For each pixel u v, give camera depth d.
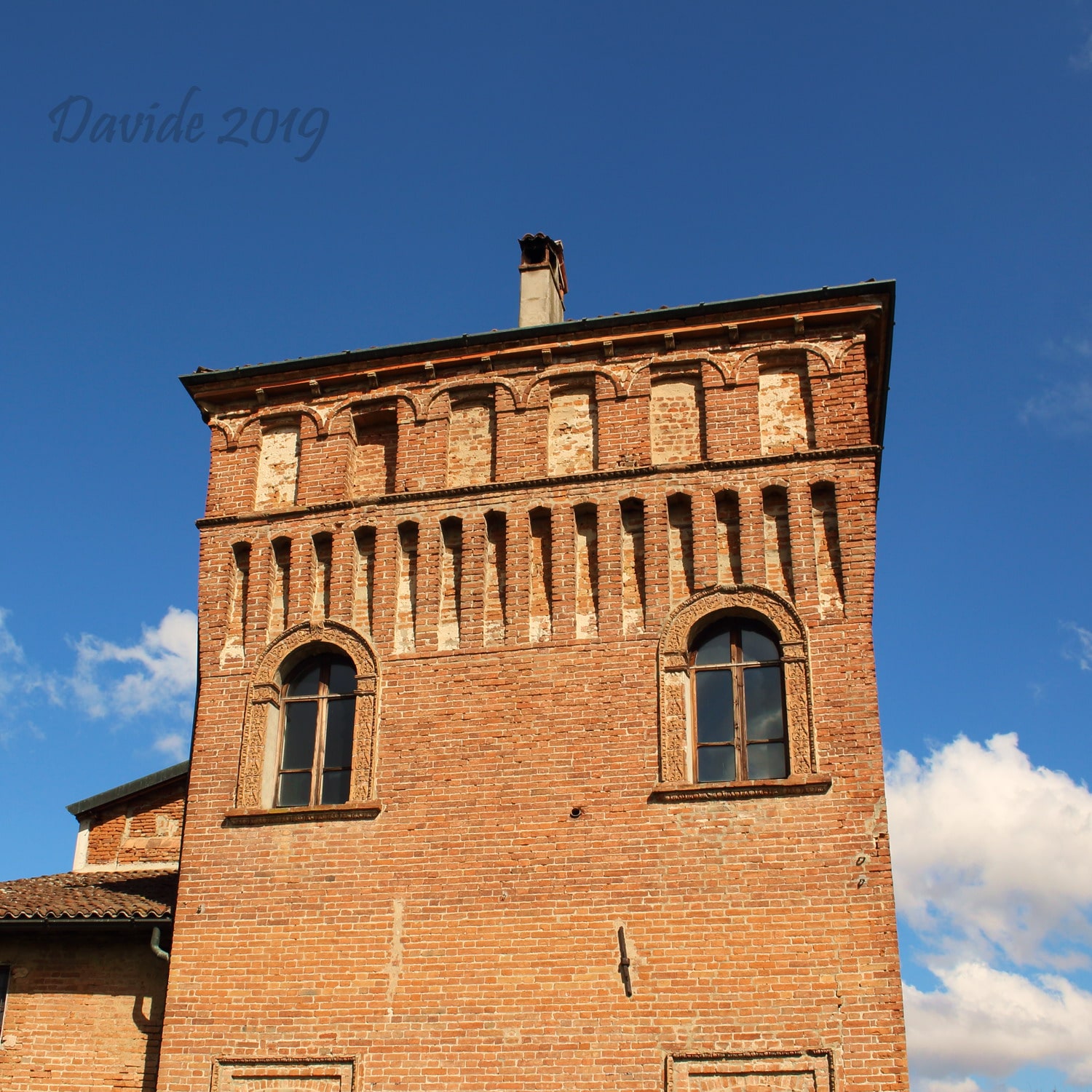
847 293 23.08
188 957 21.14
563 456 23.58
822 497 22.11
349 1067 19.81
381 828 21.28
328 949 20.64
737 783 20.09
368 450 24.94
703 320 23.61
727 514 22.39
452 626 22.67
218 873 21.62
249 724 22.80
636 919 19.66
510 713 21.59
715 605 21.58
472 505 23.34
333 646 23.09
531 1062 19.17
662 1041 18.84
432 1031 19.72
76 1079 21.84
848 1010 18.44
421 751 21.70
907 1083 17.88
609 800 20.53
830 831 19.53
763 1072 18.39
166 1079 20.34
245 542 24.31
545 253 28.03
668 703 21.02
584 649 21.77
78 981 22.64
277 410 25.33
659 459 23.05
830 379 22.84
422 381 24.77
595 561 22.52
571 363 24.11
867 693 20.34
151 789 27.36
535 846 20.52
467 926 20.25
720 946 19.20
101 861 26.94
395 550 23.45
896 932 18.73
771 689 21.09
